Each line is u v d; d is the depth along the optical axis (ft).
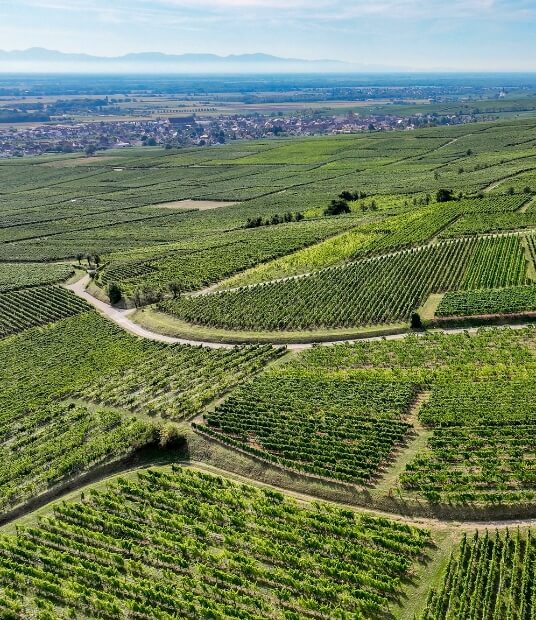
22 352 367.45
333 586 165.27
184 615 164.76
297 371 297.33
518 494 186.39
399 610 157.48
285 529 189.78
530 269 396.78
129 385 306.35
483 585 158.40
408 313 354.33
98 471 239.50
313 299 388.57
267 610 161.99
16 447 264.11
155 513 204.03
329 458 218.79
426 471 205.98
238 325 364.99
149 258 547.49
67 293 469.16
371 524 187.42
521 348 296.30
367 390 268.00
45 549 191.21
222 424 253.24
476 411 236.43
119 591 174.19
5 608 169.99
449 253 441.68
